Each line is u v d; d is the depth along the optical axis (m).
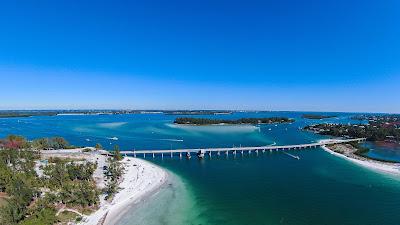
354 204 109.81
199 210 104.38
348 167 170.38
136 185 129.88
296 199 115.12
